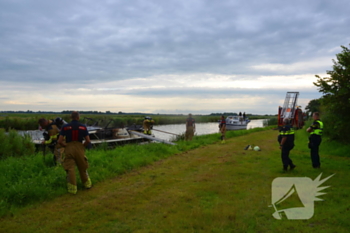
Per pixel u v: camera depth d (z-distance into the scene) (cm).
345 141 1142
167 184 643
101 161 811
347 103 1021
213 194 561
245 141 1616
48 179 612
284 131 755
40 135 1455
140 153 1005
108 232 391
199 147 1346
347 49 1019
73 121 589
